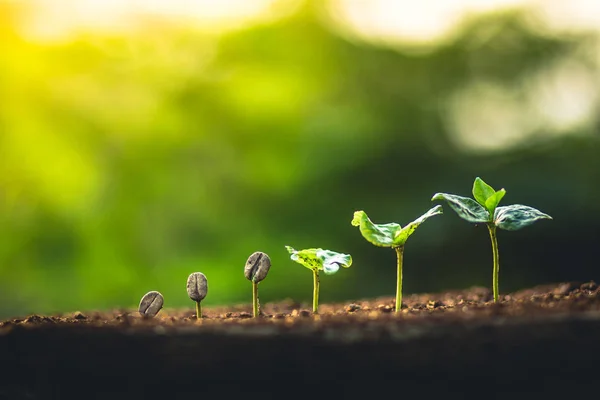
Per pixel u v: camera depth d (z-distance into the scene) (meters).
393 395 0.49
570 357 0.49
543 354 0.49
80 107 1.56
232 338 0.49
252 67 1.71
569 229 1.36
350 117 1.66
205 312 0.64
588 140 1.45
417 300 0.65
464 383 0.49
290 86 1.69
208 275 1.54
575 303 0.54
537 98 1.52
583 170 1.42
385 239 0.57
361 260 1.46
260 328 0.50
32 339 0.50
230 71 1.69
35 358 0.50
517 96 1.53
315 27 1.78
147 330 0.50
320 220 1.56
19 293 1.52
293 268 1.47
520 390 0.49
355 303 0.67
